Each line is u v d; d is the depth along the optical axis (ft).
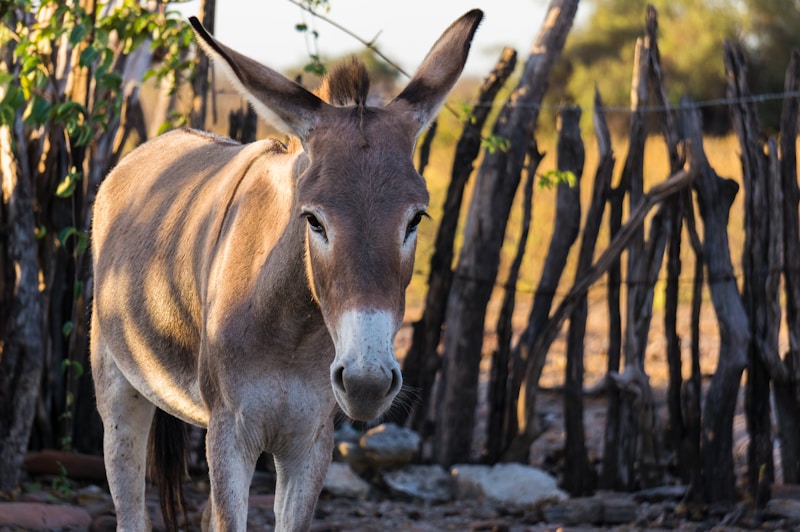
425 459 29.78
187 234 18.43
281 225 15.93
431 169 78.38
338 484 27.94
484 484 27.78
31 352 25.41
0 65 26.53
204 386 16.83
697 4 133.80
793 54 27.68
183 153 21.31
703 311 52.31
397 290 13.35
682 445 27.84
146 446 20.93
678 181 27.14
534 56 29.43
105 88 26.94
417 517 26.09
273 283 15.71
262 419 16.38
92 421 28.04
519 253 29.25
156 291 18.84
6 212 25.52
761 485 25.91
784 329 43.73
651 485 27.89
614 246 27.73
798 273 27.35
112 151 28.14
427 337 29.86
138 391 20.52
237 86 14.73
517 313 53.88
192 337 18.19
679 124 27.94
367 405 12.87
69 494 25.61
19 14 27.27
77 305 27.50
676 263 27.73
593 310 54.70
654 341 46.91
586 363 43.98
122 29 27.17
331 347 16.37
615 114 116.88
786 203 27.35
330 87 15.88
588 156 75.51
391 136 14.28
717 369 26.76
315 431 16.93
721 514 25.93
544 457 31.32
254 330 16.03
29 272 25.55
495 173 28.81
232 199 17.47
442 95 15.23
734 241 54.24
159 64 31.60
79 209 27.71
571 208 28.66
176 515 21.03
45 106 24.99
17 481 25.26
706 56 127.85
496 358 29.27
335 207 13.46
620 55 137.28
